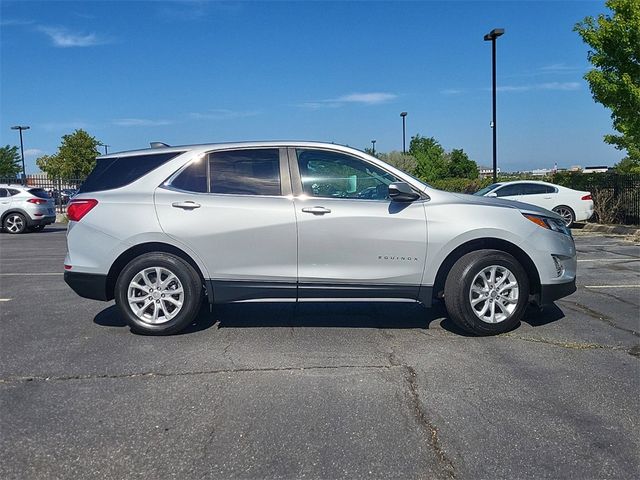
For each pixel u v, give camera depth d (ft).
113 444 11.22
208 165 18.62
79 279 18.39
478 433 11.52
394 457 10.65
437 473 10.11
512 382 14.16
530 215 18.20
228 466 10.41
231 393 13.61
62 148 157.69
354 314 21.12
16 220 63.93
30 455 10.82
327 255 17.80
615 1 49.47
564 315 20.61
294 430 11.71
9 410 12.78
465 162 195.42
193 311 18.30
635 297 23.58
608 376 14.51
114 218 18.15
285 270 17.93
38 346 17.44
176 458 10.69
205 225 17.88
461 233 17.71
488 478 9.95
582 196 56.80
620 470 10.16
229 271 17.98
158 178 18.51
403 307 22.21
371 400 13.14
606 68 50.62
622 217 56.39
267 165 18.48
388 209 17.84
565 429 11.68
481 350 16.69
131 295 18.29
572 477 9.95
